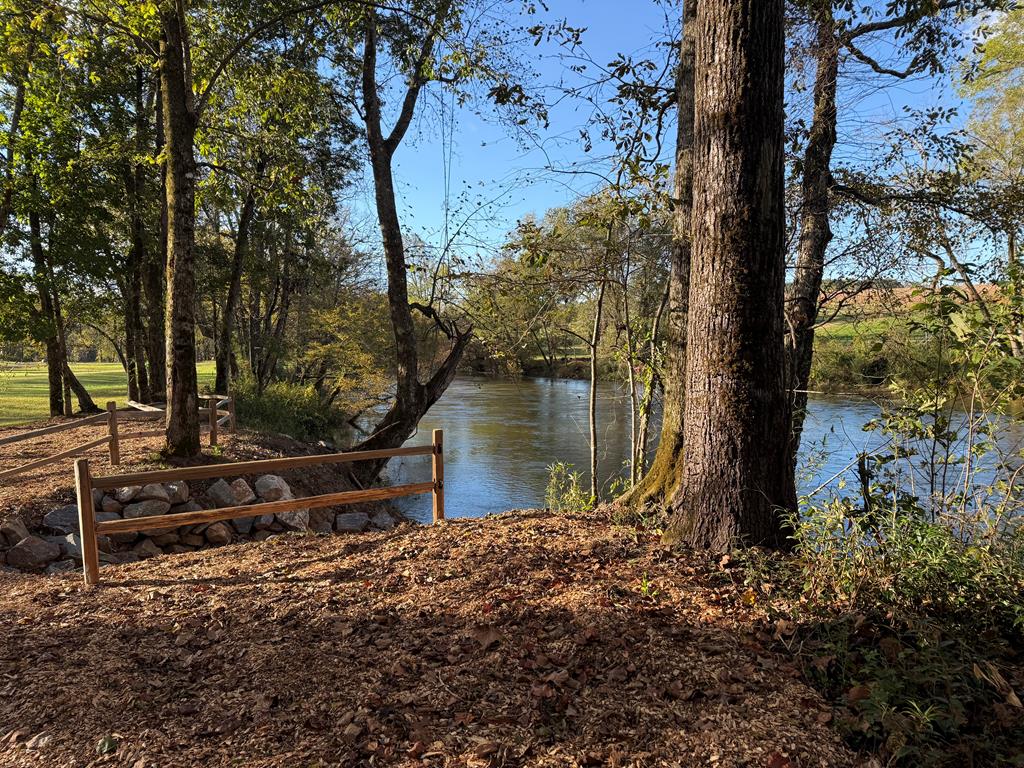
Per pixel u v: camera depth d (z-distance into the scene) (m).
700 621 3.58
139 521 4.98
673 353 5.82
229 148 13.19
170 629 3.99
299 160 13.16
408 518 12.91
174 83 8.83
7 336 15.41
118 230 18.11
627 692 3.04
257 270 19.88
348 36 12.69
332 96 13.30
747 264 4.12
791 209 8.05
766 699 2.93
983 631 3.32
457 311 14.02
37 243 15.96
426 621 3.83
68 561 6.61
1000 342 3.91
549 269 7.18
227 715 3.02
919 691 2.92
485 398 31.70
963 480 4.62
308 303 29.50
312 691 3.18
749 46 3.97
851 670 3.08
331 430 23.64
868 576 3.52
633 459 8.23
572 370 39.75
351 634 3.75
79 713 3.07
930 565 3.48
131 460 9.38
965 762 2.53
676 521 4.63
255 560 5.31
